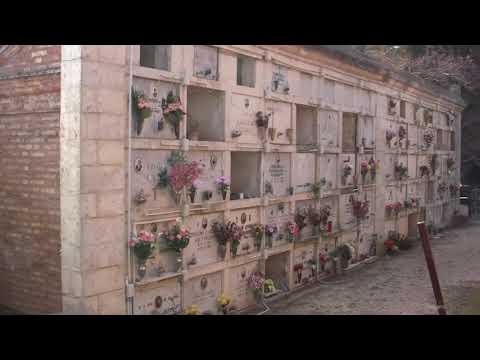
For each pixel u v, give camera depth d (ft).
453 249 46.93
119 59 19.27
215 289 24.75
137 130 20.22
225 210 24.99
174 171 21.36
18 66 21.15
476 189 72.95
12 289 21.77
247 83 27.07
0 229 22.16
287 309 27.45
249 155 28.07
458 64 72.43
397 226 47.60
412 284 33.53
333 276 35.17
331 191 34.68
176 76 21.88
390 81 42.86
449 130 62.28
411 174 50.62
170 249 21.76
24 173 21.12
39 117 20.47
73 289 18.45
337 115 35.40
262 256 27.66
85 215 18.29
